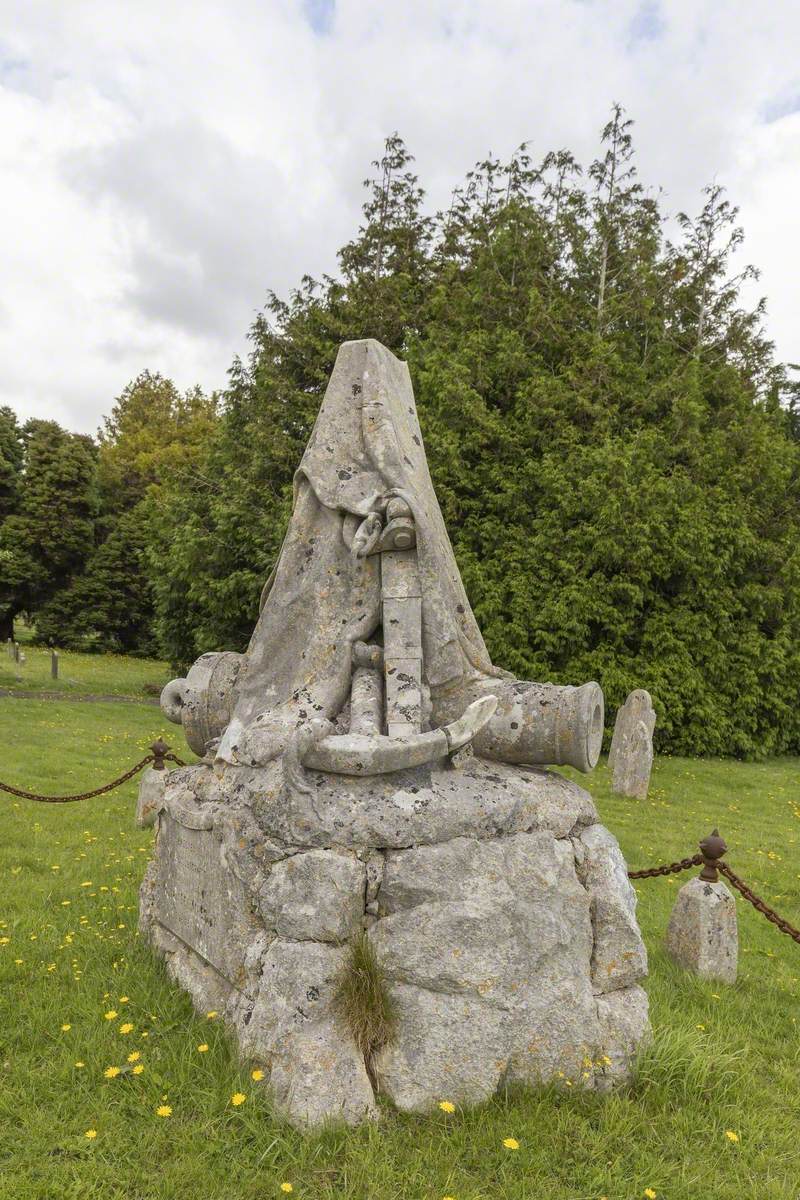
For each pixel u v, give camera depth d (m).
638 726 12.10
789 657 17.77
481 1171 3.04
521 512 17.42
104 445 46.72
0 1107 3.21
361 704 4.08
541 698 4.21
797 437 28.12
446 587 4.45
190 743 4.84
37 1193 2.77
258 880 3.60
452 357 18.44
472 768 4.02
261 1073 3.28
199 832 4.11
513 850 3.67
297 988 3.32
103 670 27.31
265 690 4.46
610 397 18.39
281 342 21.06
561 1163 3.13
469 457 18.11
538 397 17.72
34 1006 4.01
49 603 35.03
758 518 18.52
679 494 17.08
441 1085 3.32
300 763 3.65
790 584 18.03
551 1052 3.52
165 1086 3.36
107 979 4.32
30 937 4.94
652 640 16.89
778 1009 5.07
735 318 21.44
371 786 3.67
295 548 4.62
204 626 20.70
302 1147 3.01
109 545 35.91
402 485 4.43
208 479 22.00
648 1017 4.04
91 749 12.65
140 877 6.46
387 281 21.09
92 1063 3.52
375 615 4.36
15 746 12.17
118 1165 2.94
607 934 3.82
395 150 22.83
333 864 3.44
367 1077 3.29
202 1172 2.91
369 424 4.62
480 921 3.45
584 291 21.05
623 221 21.02
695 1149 3.32
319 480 4.61
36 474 35.03
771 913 5.20
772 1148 3.40
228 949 3.72
